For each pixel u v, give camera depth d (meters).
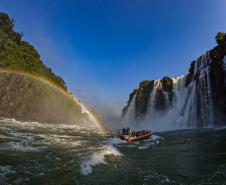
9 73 67.75
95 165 15.12
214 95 45.94
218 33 48.34
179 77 64.44
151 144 25.77
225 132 33.81
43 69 95.44
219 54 45.44
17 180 11.40
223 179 12.42
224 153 18.83
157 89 69.00
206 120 47.38
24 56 86.00
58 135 32.44
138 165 15.63
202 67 51.44
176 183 11.91
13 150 17.77
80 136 33.12
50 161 15.30
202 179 12.52
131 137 28.61
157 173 13.67
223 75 43.88
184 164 15.85
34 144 21.75
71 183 11.41
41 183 11.25
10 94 65.69
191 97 52.66
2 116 61.97
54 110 81.81
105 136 34.34
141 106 76.12
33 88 74.88
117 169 14.44
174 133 37.81
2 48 78.31
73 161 15.54
